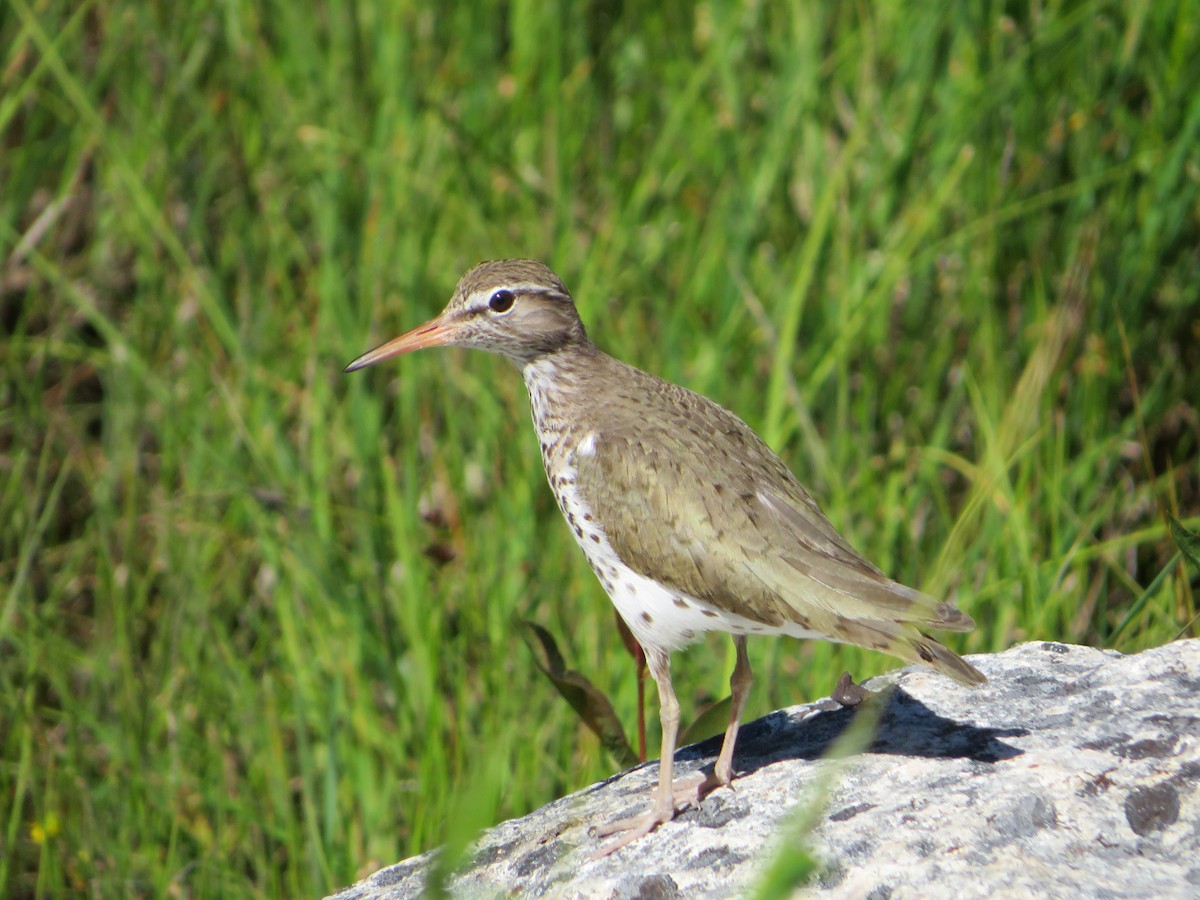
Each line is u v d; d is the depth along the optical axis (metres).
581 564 12.24
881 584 7.99
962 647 11.34
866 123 13.88
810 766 8.34
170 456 13.90
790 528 8.37
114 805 11.89
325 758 11.66
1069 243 13.60
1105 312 13.09
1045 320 12.96
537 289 9.73
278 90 15.43
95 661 12.71
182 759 12.02
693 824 8.02
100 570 13.31
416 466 13.21
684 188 14.91
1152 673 8.59
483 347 9.96
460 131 14.20
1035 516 12.29
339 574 12.72
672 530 8.51
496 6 15.90
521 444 12.98
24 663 13.16
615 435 8.91
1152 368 13.42
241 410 13.68
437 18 15.97
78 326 15.53
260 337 14.28
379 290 13.99
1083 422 12.80
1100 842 7.06
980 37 14.37
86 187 15.95
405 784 11.30
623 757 9.79
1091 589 11.92
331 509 12.75
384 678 12.39
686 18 16.06
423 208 14.39
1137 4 13.74
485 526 12.78
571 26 15.73
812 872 6.94
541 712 11.65
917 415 13.23
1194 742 7.73
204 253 14.71
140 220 14.93
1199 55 13.78
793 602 8.13
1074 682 8.67
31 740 12.20
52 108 15.55
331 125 15.20
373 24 15.47
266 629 12.62
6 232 15.00
